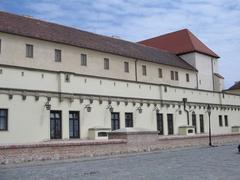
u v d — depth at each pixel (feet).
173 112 152.35
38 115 101.09
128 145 95.55
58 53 124.16
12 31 109.81
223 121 186.39
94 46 138.21
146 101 138.82
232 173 52.34
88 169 61.41
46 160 75.31
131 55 152.25
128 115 131.64
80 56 131.64
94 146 86.38
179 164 67.21
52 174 55.21
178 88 156.87
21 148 71.41
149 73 160.76
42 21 138.21
